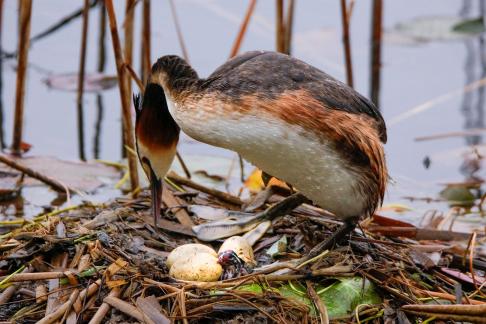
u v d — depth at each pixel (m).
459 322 9.39
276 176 10.12
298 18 20.33
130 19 13.45
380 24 18.64
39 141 15.37
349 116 9.61
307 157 9.60
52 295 9.32
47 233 10.41
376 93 17.64
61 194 13.45
